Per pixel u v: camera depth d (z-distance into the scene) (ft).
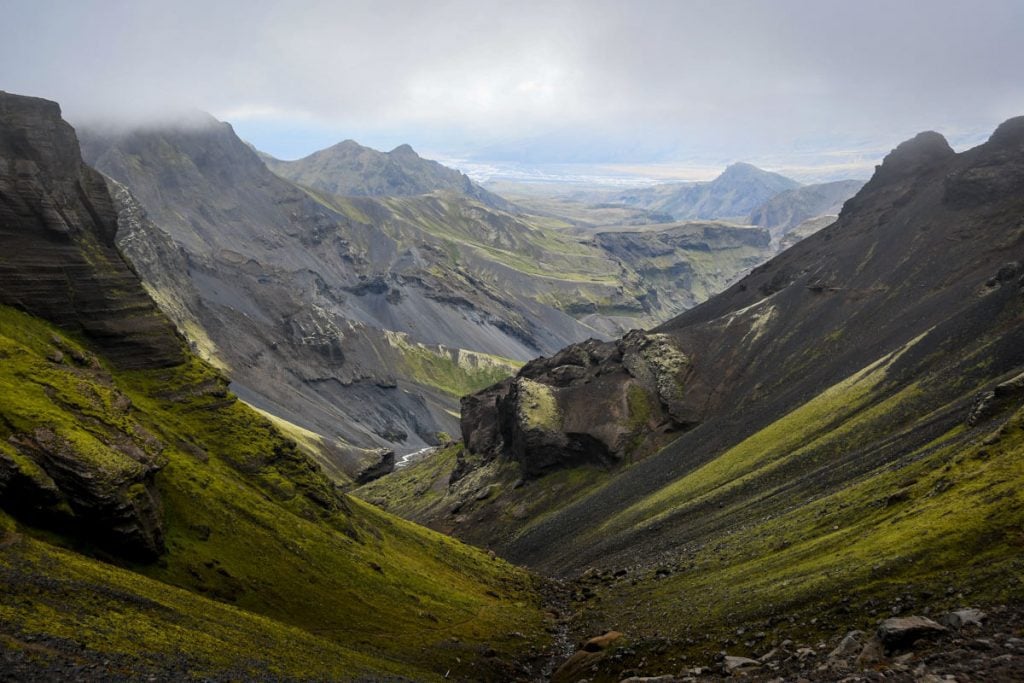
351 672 227.20
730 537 396.16
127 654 173.47
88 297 428.97
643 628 290.56
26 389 301.43
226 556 309.63
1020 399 342.85
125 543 267.80
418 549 472.85
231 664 193.36
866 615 203.72
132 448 301.43
